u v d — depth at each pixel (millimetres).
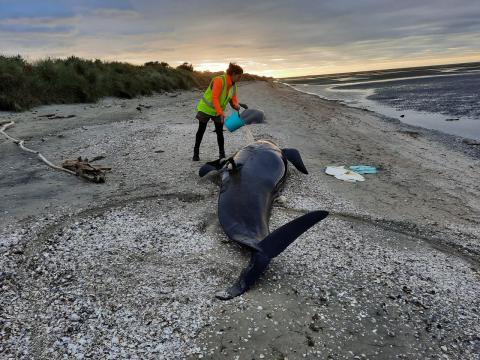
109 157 8391
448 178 8141
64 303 3740
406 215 6066
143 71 26312
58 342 3301
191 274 4230
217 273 4270
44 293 3875
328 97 29203
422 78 46031
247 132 10836
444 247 5145
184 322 3547
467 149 11047
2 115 12945
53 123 11977
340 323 3621
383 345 3408
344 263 4570
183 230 5141
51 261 4355
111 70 21844
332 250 4840
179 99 21562
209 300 3846
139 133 10672
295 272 4359
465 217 6129
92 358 3160
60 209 5637
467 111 17828
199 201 6129
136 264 4371
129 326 3482
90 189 6473
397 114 18125
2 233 4871
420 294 4082
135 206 5824
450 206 6559
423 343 3457
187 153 8758
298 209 6000
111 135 10383
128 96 20266
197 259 4512
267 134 11180
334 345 3371
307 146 10211
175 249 4699
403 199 6754
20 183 6660
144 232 5047
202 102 7750
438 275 4434
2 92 14047
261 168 6000
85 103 17078
